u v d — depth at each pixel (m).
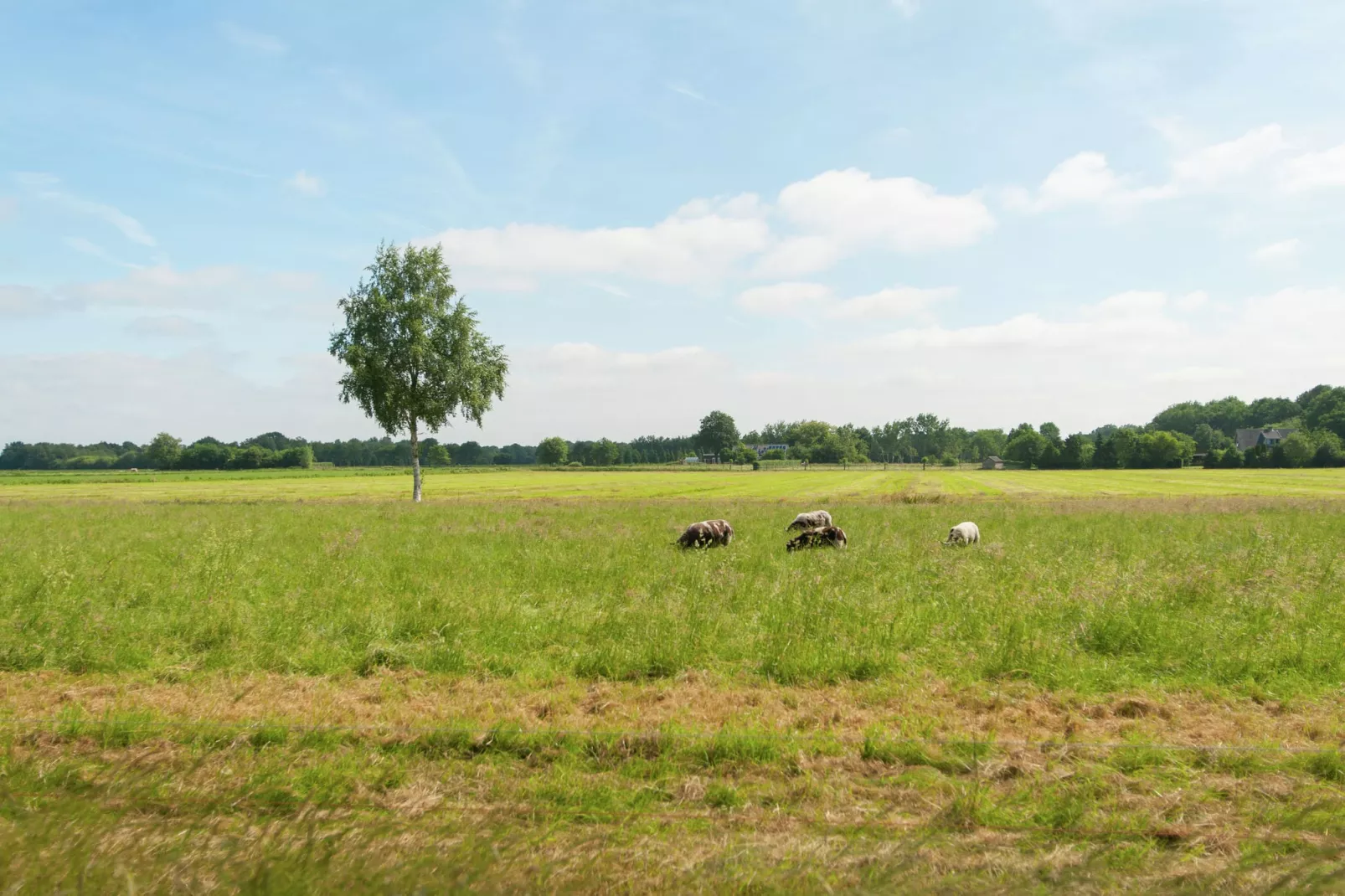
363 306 45.91
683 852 4.00
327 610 9.71
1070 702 6.64
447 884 3.48
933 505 36.91
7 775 4.84
